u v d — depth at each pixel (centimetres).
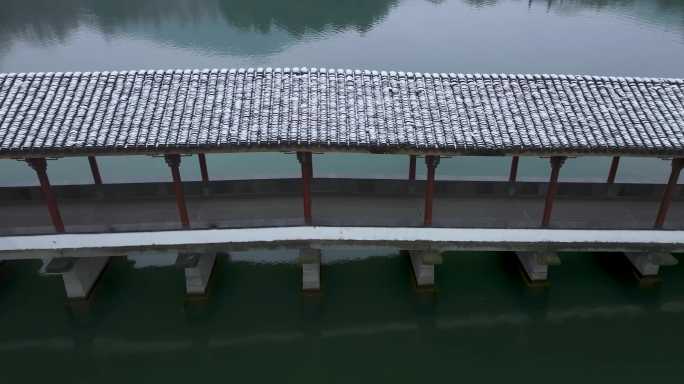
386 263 2111
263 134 1389
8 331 1862
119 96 1486
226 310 1923
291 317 1916
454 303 1952
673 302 1958
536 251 1783
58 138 1363
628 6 6275
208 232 1678
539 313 1944
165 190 1903
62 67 4347
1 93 1477
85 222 1745
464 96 1537
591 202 1920
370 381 1734
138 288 1984
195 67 4338
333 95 1516
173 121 1419
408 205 1875
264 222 1725
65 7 6222
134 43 5009
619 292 1970
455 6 6469
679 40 4969
